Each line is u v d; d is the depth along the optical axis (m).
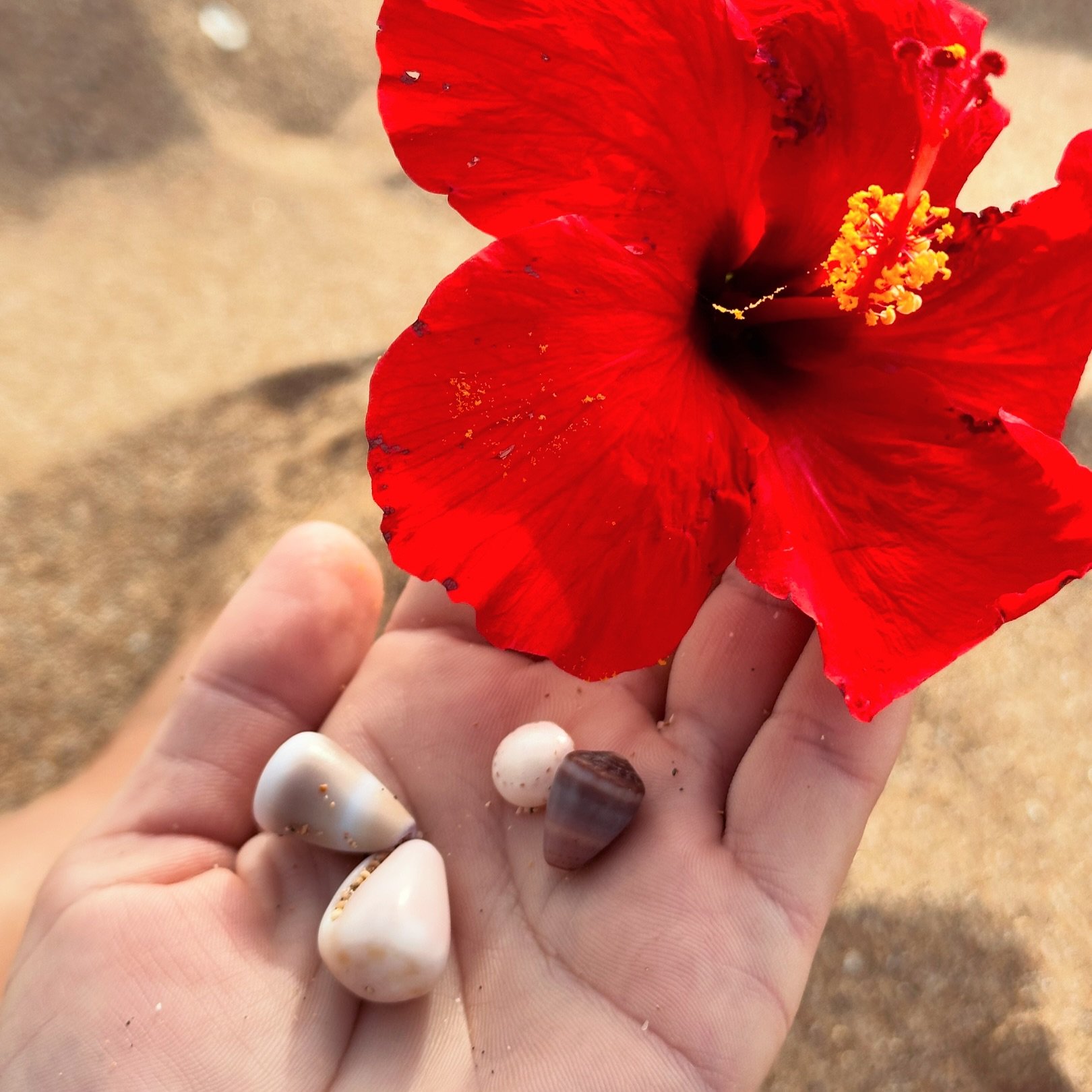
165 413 0.30
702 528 0.14
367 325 0.33
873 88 0.14
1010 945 0.21
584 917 0.16
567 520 0.13
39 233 0.36
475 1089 0.15
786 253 0.16
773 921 0.15
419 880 0.16
